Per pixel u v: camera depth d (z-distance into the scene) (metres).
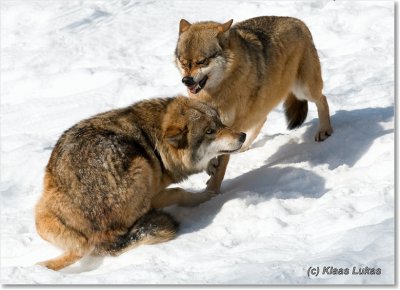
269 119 15.03
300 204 10.26
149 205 10.16
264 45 11.94
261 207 10.21
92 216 9.70
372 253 8.05
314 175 11.34
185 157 10.49
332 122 13.59
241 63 11.18
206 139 10.52
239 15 21.22
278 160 12.51
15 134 16.08
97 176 9.73
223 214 10.33
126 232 9.96
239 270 8.28
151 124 10.55
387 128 12.56
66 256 9.72
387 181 10.34
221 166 11.40
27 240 10.60
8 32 22.58
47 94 18.25
